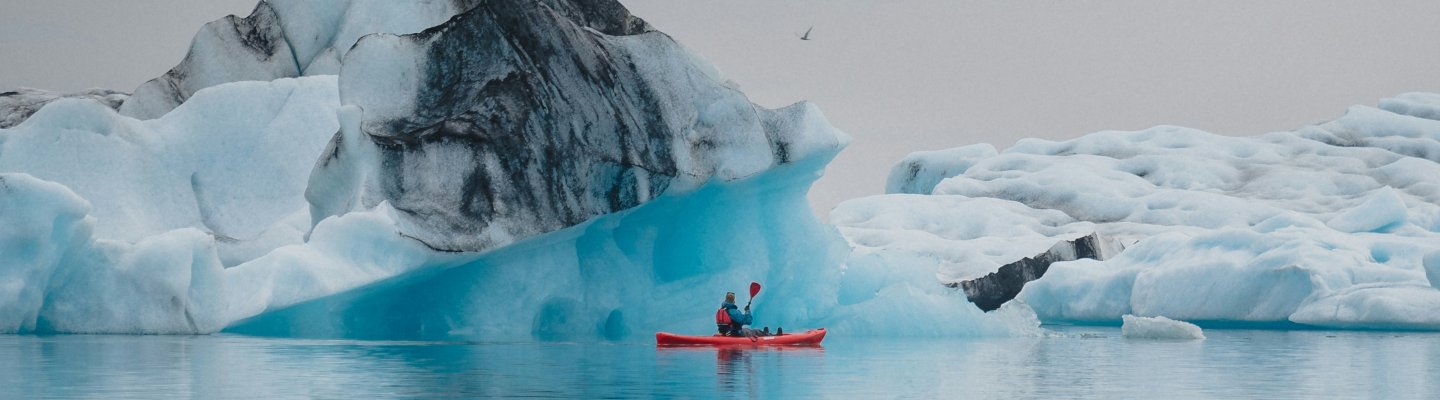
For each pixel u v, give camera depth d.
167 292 28.31
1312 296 44.78
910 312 32.78
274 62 42.25
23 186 28.17
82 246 28.55
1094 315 52.56
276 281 28.09
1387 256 48.75
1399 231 59.25
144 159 34.44
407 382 17.16
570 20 32.06
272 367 19.48
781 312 33.62
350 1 42.47
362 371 18.84
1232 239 49.81
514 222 29.66
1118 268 53.69
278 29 42.66
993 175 96.94
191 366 19.44
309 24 42.59
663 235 33.59
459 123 30.02
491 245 29.36
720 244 33.06
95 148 33.72
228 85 37.09
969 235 74.06
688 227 33.34
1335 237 48.75
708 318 32.50
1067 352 25.77
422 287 31.03
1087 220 86.38
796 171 33.97
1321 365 23.09
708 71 32.59
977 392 16.59
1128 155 100.94
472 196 29.56
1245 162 98.38
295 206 35.59
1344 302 43.66
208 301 28.52
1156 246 53.00
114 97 44.50
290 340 27.23
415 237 28.69
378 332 31.16
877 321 32.66
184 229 28.88
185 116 36.09
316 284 28.09
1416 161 92.50
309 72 41.53
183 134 35.72
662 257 33.75
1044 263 59.00
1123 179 93.69
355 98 30.64
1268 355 26.39
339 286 28.22
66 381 16.92
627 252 32.91
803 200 34.53
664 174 31.14
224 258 32.38
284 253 28.52
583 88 31.16
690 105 32.00
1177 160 96.19
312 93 37.78
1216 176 94.62
